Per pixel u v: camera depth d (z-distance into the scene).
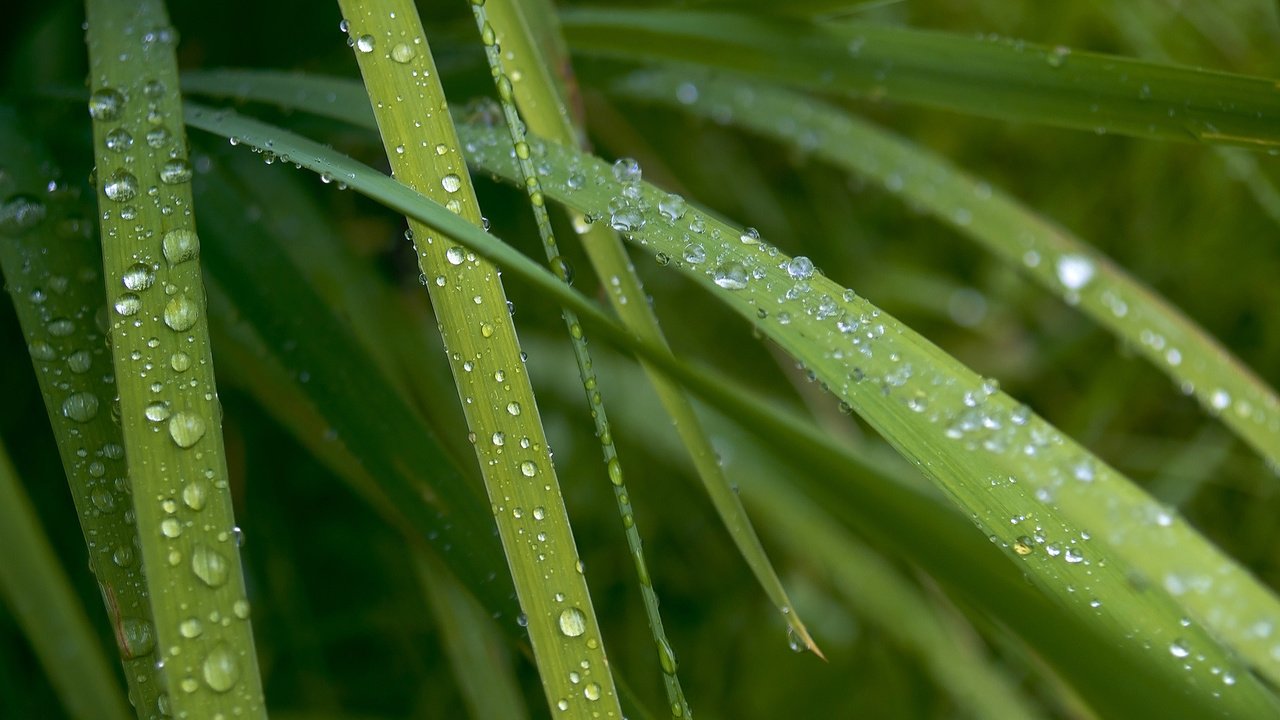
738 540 0.46
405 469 0.47
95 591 0.51
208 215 0.49
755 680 0.60
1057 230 0.53
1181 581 0.46
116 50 0.46
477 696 0.50
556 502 0.44
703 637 0.62
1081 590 0.44
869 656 0.62
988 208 0.54
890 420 0.44
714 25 0.50
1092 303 0.52
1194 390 0.51
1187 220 0.77
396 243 0.65
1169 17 0.72
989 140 0.81
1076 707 0.50
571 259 0.64
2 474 0.44
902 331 0.45
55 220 0.47
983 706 0.53
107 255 0.44
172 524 0.43
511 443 0.44
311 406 0.48
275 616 0.54
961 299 0.77
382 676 0.56
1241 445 0.71
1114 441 0.74
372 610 0.57
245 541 0.53
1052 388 0.76
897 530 0.43
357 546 0.57
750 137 0.79
